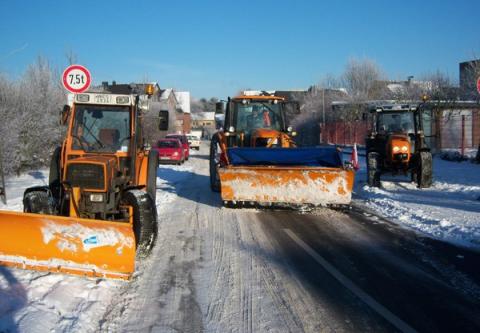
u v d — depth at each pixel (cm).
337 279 596
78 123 808
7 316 455
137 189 734
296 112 1370
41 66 1975
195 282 588
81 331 437
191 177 1933
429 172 1377
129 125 812
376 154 1475
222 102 1398
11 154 1493
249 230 877
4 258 579
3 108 1503
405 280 592
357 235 836
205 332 450
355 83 4397
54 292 523
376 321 470
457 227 866
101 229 562
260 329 456
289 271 630
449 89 2961
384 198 1230
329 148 1097
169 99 6312
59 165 806
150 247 673
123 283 579
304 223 941
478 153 1995
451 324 462
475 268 640
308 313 493
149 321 473
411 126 1517
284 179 1030
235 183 1048
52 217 561
